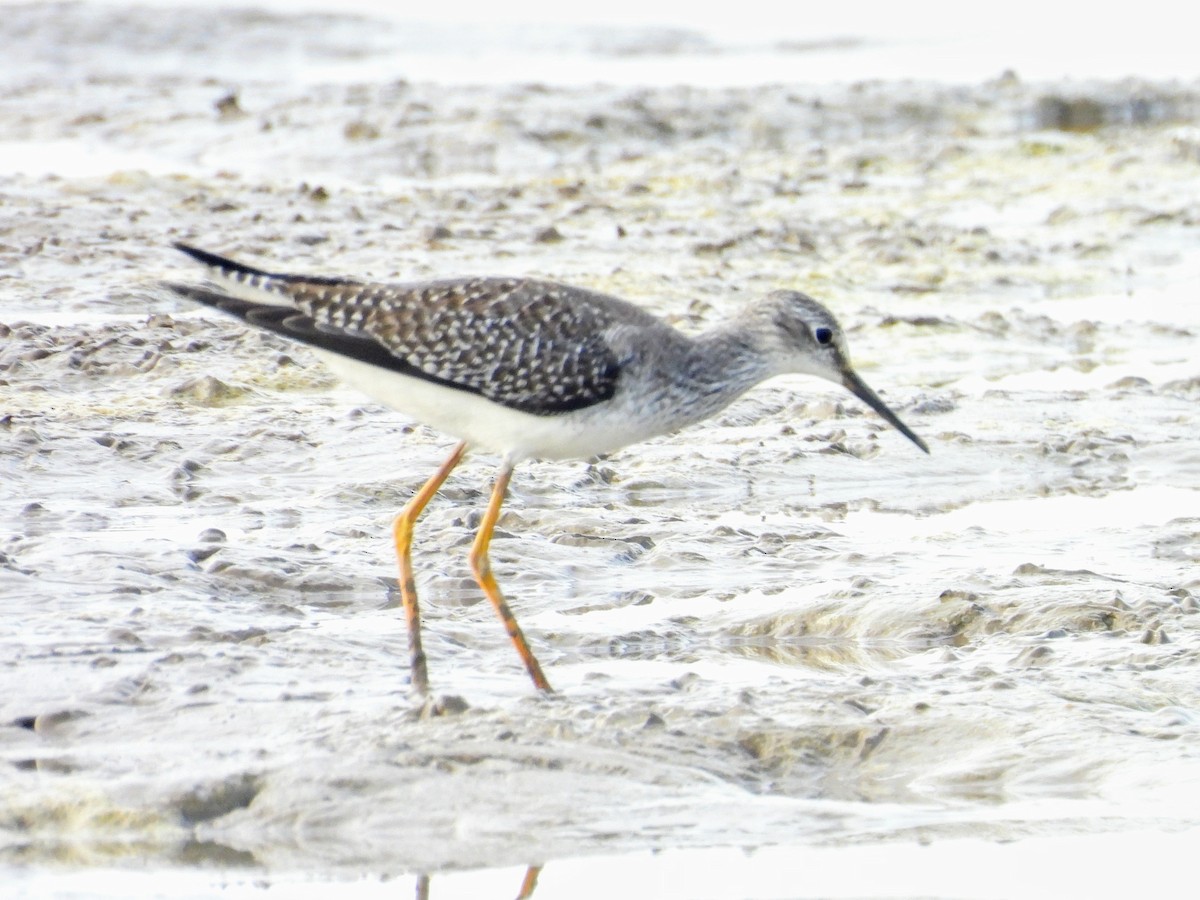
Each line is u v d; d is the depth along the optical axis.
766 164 31.97
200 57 44.03
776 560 13.06
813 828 8.52
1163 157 32.56
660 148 33.91
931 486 15.52
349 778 8.64
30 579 11.46
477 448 11.23
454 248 23.08
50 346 17.39
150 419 15.82
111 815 8.29
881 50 45.91
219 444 15.21
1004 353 20.23
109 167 29.67
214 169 30.09
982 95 38.19
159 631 10.65
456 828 8.34
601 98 36.03
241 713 9.45
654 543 13.40
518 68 43.41
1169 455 16.45
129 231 22.64
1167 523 14.22
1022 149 33.66
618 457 15.85
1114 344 20.80
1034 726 9.47
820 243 25.19
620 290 21.14
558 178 29.89
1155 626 11.34
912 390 18.27
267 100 36.06
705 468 15.57
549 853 8.19
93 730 9.20
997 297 23.02
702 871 8.01
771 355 11.50
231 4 48.38
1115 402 18.14
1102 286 23.78
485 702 9.81
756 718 9.52
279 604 11.69
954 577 12.36
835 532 13.91
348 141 32.19
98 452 14.78
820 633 11.55
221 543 12.57
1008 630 11.48
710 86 39.75
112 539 12.47
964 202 28.97
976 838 8.36
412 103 34.88
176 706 9.51
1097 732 9.40
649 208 27.34
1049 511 14.74
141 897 7.71
